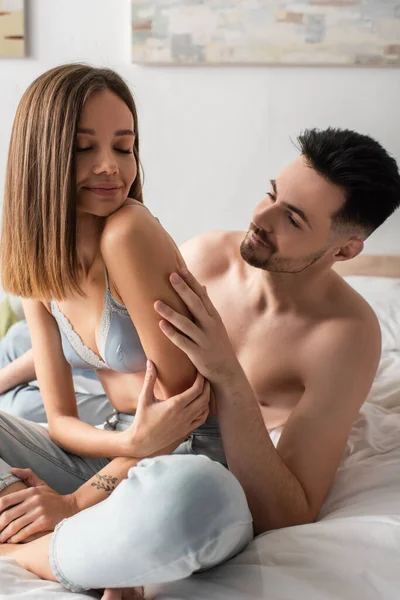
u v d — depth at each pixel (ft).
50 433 4.81
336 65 9.59
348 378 4.62
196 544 3.39
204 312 4.00
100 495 4.27
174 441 4.23
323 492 4.49
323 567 3.65
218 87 9.79
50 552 3.71
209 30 9.54
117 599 3.58
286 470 4.32
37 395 6.51
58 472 4.72
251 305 5.07
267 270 4.76
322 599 3.42
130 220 3.98
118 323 4.17
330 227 4.62
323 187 4.53
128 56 9.79
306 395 4.67
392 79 9.59
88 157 3.91
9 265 4.26
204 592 3.54
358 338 4.70
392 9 9.32
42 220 3.98
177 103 9.87
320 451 4.50
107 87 3.99
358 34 9.42
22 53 9.76
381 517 4.00
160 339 4.03
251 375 5.01
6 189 4.15
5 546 4.07
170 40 9.59
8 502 4.17
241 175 9.99
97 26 9.74
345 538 3.85
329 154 4.53
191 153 9.99
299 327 4.84
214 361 4.04
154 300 3.96
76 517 3.74
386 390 6.30
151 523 3.37
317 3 9.38
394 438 5.29
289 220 4.60
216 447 4.70
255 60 9.57
